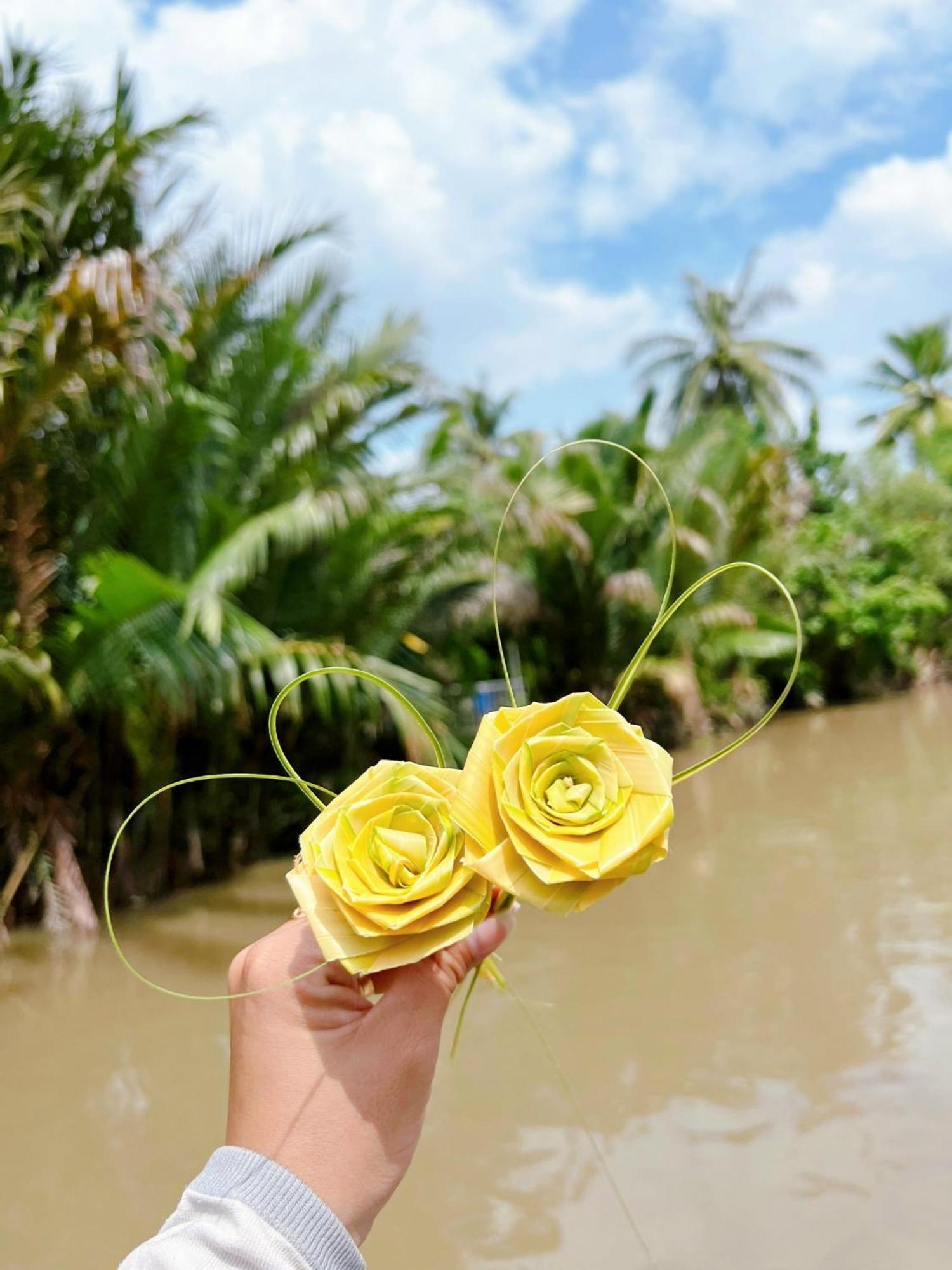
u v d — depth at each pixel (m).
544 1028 3.88
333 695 7.55
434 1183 2.78
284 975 0.69
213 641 5.52
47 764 6.57
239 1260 0.55
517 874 0.64
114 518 6.34
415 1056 0.66
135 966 5.27
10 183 6.08
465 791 0.67
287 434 7.12
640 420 13.88
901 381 32.34
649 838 0.62
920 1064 3.27
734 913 5.36
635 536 13.63
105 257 5.41
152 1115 3.48
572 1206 2.62
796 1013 3.85
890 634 19.47
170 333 6.41
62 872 6.18
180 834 7.26
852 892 5.59
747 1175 2.70
